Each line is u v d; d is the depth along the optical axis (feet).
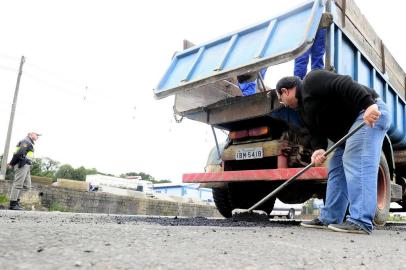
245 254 4.12
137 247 4.09
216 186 15.85
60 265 2.87
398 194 13.65
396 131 17.58
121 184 144.36
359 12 14.61
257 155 13.60
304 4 12.39
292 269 3.38
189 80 14.87
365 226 9.06
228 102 14.17
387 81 16.48
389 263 4.10
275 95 12.89
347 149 9.50
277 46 12.57
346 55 13.38
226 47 14.48
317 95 9.40
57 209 38.81
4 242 3.79
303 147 12.83
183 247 4.36
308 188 14.12
